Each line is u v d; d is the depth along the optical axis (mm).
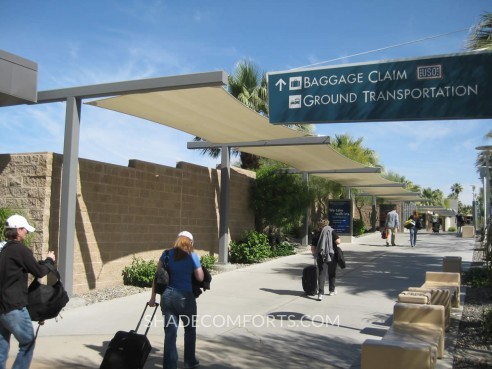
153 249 13000
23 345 4918
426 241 29156
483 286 12273
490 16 10375
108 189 11453
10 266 4848
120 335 5328
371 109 6719
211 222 16078
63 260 9391
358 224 33594
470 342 7395
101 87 9375
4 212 9578
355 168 20328
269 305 9898
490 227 9539
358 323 8484
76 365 6094
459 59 6398
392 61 6664
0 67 9016
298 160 18094
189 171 14828
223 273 14336
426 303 7199
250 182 18953
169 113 11258
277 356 6637
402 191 35469
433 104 6457
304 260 17625
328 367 6227
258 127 12461
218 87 9078
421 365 4734
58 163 10102
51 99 9758
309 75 7043
